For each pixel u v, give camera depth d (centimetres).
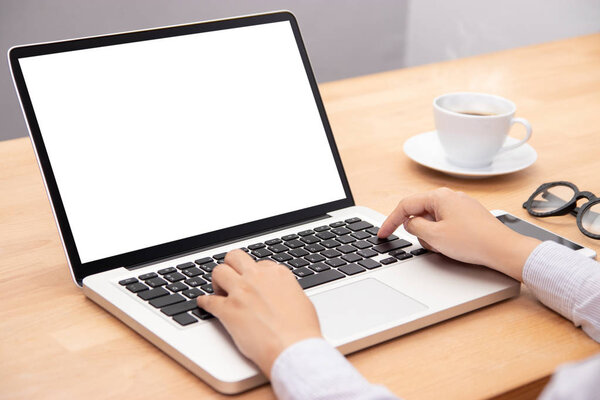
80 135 81
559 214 97
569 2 271
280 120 95
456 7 286
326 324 67
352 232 88
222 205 87
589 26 270
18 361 65
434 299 72
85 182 80
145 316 69
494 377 63
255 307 62
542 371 64
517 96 149
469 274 78
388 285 75
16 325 71
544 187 102
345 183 98
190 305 70
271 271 67
